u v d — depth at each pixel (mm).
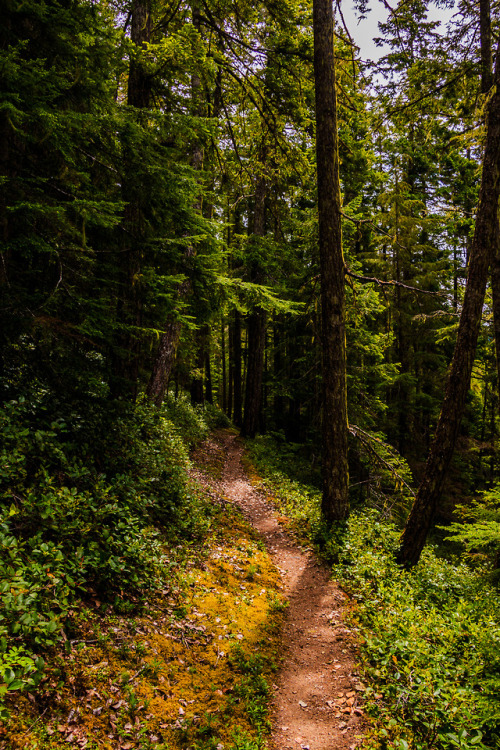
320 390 16578
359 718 4508
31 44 5109
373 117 11648
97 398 6262
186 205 6941
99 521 5219
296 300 17875
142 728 3535
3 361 5414
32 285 5477
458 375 8234
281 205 18219
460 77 10336
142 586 5391
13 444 5023
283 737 4199
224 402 39438
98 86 5594
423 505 8336
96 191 6156
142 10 8461
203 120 6605
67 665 3686
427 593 7355
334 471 9547
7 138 5086
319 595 7141
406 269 19906
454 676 4727
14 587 3541
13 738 2879
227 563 7418
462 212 10281
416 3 9484
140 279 6320
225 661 4934
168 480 8273
